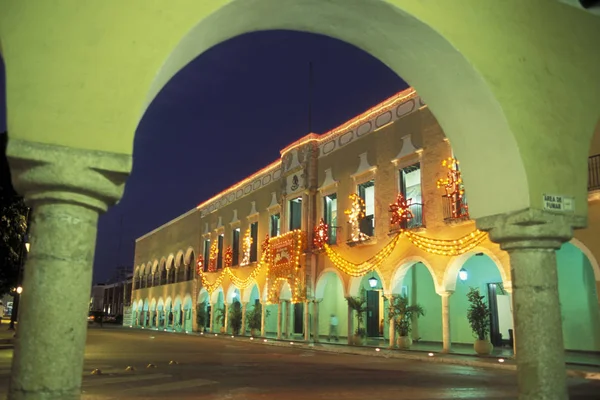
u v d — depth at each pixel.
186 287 40.47
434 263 17.69
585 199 5.24
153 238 50.81
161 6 3.88
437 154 18.03
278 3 4.53
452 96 5.32
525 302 4.97
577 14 5.68
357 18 4.90
